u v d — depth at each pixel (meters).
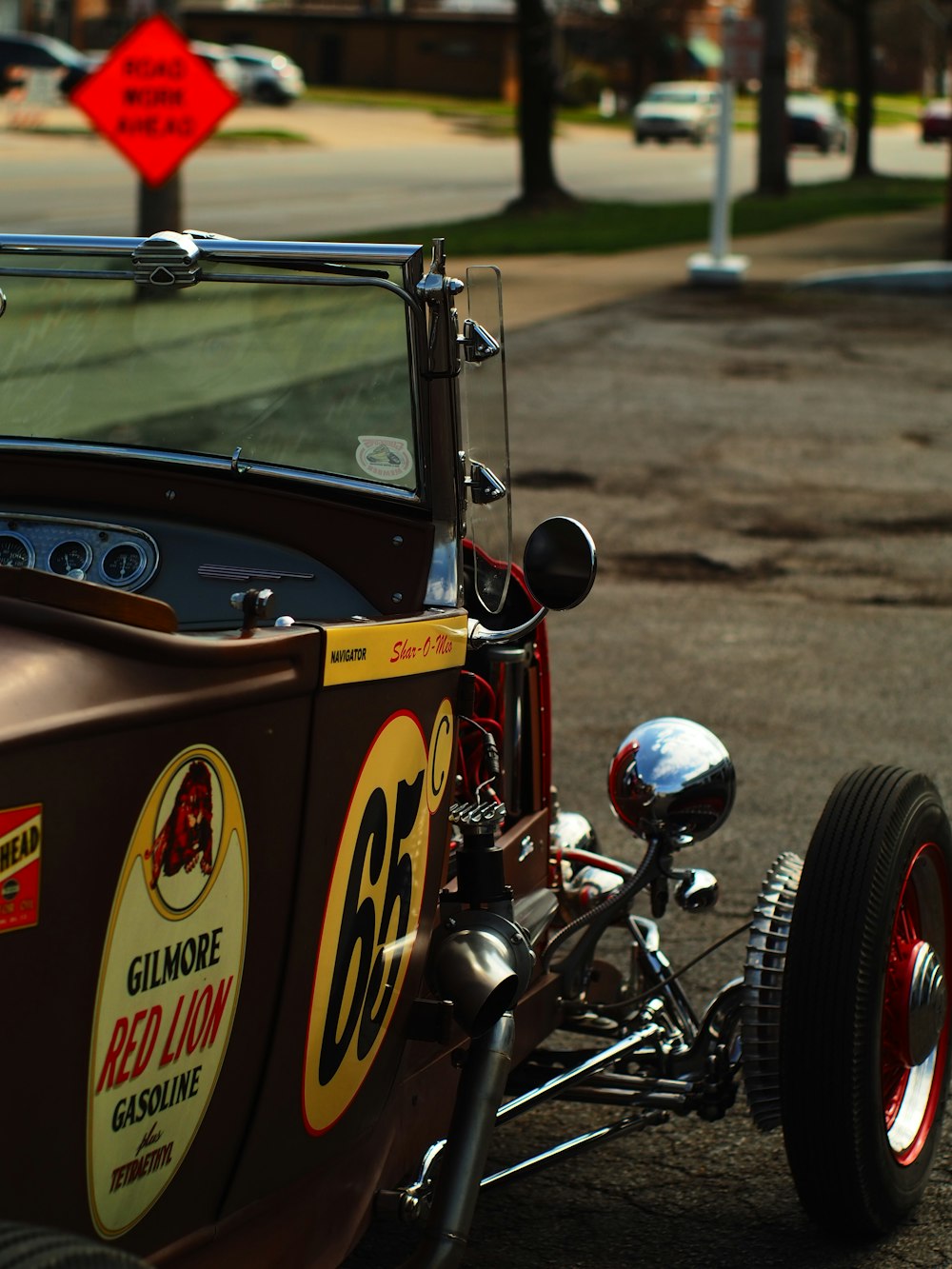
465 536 3.60
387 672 3.11
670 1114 4.70
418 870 3.38
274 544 3.63
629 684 8.60
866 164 56.16
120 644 2.48
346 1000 3.13
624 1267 3.94
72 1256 2.15
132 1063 2.58
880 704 8.35
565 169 57.94
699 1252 4.01
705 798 4.26
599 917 4.21
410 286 3.46
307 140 63.22
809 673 8.85
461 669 3.86
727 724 8.00
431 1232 3.14
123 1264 2.22
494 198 43.50
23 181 40.38
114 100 16.92
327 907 3.01
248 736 2.72
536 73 38.19
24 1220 2.44
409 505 3.55
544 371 18.22
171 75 16.89
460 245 30.11
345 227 32.69
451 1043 3.65
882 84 121.06
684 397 16.98
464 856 3.66
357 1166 3.29
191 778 2.60
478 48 92.50
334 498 3.60
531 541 3.63
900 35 108.81
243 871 2.75
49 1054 2.41
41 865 2.34
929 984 4.22
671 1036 4.25
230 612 3.58
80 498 3.74
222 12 95.50
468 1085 3.37
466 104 88.00
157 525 3.69
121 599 2.48
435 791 3.44
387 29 93.44
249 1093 2.89
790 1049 3.87
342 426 3.56
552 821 4.71
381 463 3.55
